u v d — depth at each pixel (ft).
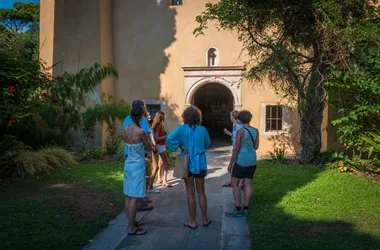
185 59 39.68
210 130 56.34
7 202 16.83
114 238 12.98
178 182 22.66
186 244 12.41
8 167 23.29
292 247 11.52
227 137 51.13
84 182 21.36
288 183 20.51
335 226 13.37
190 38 39.52
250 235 12.99
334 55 23.94
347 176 21.88
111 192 19.13
